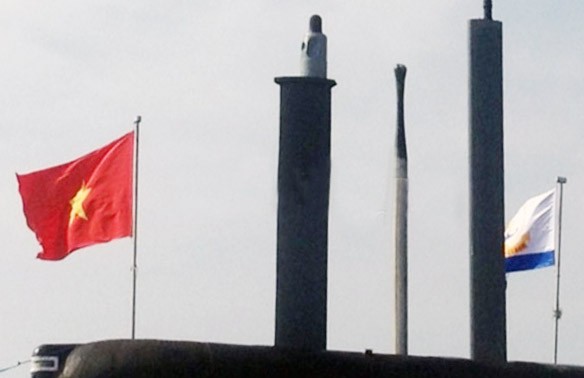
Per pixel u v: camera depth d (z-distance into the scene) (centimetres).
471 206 2706
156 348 2258
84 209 3834
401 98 2981
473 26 2717
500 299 2681
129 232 3838
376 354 2369
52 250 3853
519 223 4416
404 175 3005
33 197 3816
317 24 2505
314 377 2322
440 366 2395
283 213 2483
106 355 2245
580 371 2520
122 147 3812
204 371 2266
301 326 2472
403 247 3009
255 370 2295
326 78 2491
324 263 2488
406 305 3019
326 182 2489
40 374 2264
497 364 2447
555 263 4328
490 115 2711
